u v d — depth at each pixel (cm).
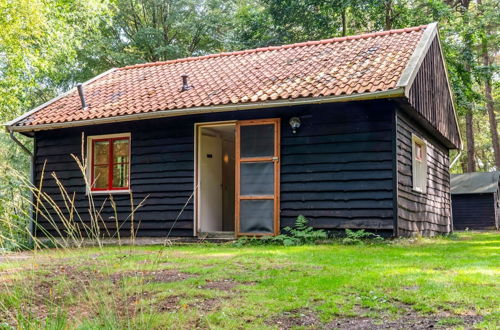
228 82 1172
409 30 1266
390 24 2308
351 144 996
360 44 1229
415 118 1155
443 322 388
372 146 980
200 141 1138
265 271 616
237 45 2764
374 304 443
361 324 397
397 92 897
